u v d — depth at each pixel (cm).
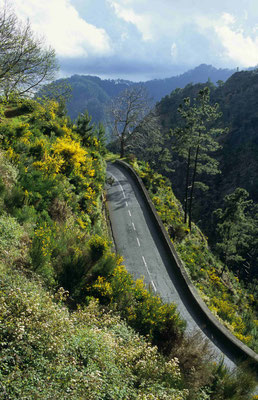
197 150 3762
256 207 8131
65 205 1608
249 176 10938
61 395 462
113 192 3378
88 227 1745
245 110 13575
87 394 498
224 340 1495
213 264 3422
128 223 2645
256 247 6084
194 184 3781
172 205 3909
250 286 5438
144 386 659
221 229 4375
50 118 2708
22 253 953
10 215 1118
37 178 1459
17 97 1912
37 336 555
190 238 3428
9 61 1731
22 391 437
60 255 1058
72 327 657
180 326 1184
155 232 2558
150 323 1077
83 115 3184
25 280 777
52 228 1239
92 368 571
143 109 4809
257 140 12006
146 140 5628
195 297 1780
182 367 930
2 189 1173
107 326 886
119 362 673
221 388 938
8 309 578
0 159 1384
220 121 13862
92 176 2497
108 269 1142
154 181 4284
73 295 998
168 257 2220
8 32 1658
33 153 1744
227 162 11906
